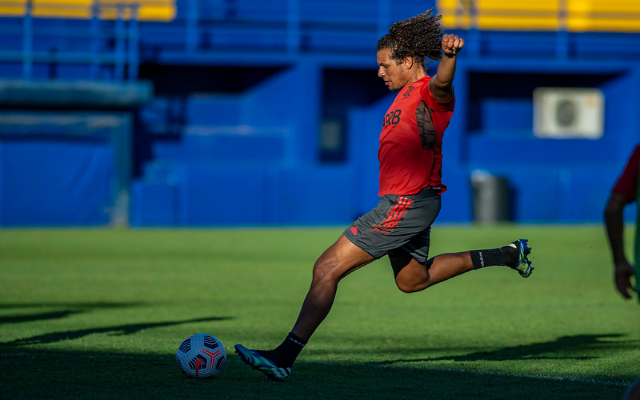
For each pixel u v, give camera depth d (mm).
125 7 93688
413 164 18953
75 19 100062
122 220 88938
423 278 20359
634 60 103062
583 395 18422
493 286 41969
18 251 59031
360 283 43469
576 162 107875
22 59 91562
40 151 87250
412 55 19688
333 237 74125
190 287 40312
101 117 89062
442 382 19703
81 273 45938
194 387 18859
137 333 26672
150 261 52906
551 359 22797
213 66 101438
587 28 111500
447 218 94000
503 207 95438
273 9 104750
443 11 104000
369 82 106750
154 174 97500
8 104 86875
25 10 99188
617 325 29469
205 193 89500
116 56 93625
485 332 27734
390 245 19125
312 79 97750
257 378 20000
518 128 109938
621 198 13828
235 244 66438
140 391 18391
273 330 27656
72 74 96312
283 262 52844
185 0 102625
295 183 91500
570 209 98562
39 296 36562
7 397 17719
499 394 18453
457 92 100312
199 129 100562
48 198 87438
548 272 48844
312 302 18969
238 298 36406
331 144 106250
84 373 20281
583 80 110562
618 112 106812
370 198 106375
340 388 18938
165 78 101562
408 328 28562
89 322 29094
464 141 105312
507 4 108500
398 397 18078
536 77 109875
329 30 100125
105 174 88875
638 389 12383
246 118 102625
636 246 13750
